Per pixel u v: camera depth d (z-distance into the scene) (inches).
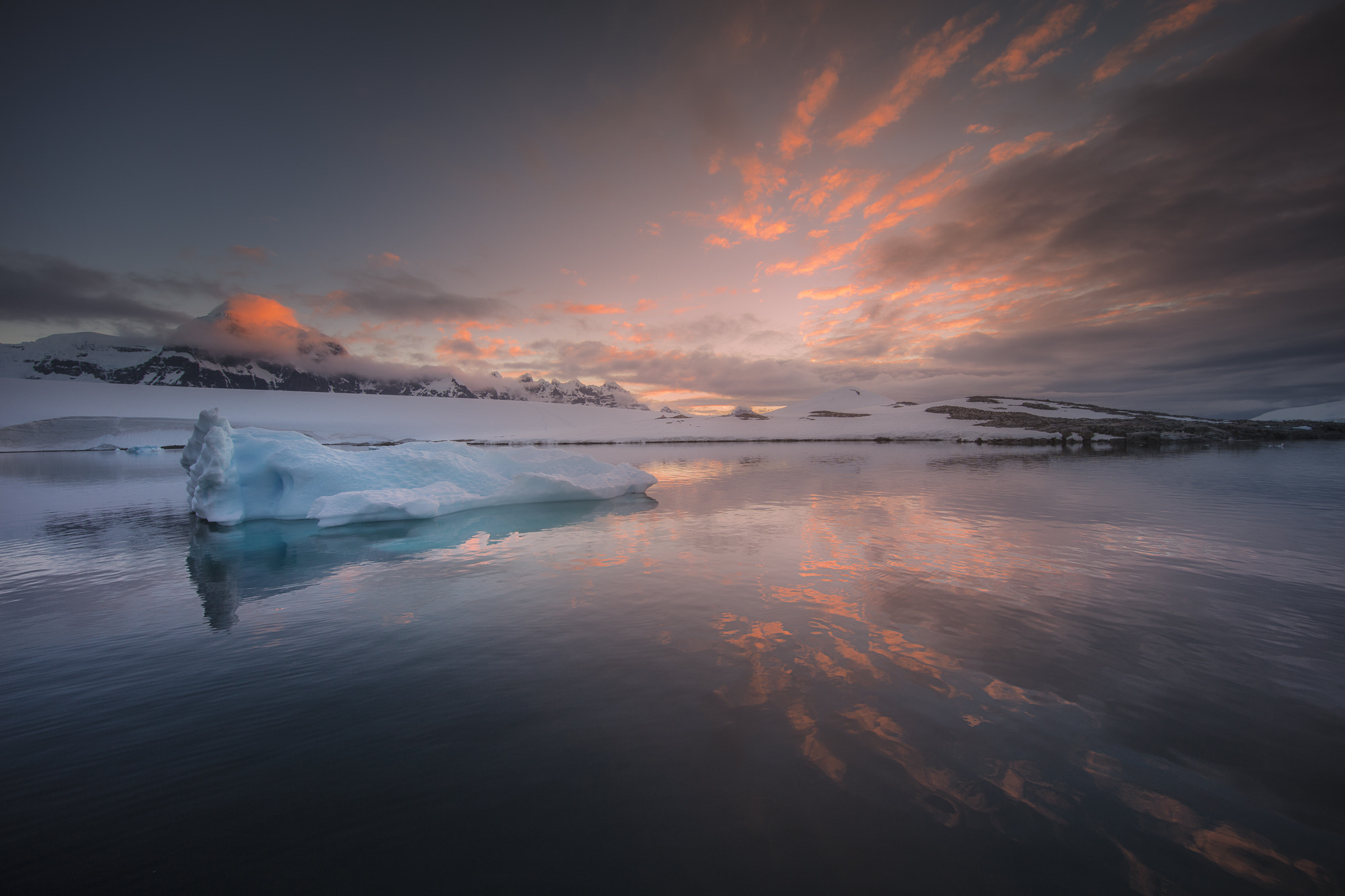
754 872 99.7
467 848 107.1
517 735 146.6
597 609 252.8
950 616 235.3
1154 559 331.3
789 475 943.7
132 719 160.1
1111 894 94.0
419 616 248.8
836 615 238.2
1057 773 126.4
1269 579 286.2
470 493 592.4
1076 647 200.2
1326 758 130.6
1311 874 96.7
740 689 170.1
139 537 458.6
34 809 120.7
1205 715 150.9
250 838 110.9
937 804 116.6
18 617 256.5
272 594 289.1
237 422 3422.7
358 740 146.3
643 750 138.3
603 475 689.6
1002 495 623.5
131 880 100.9
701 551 370.6
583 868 101.9
